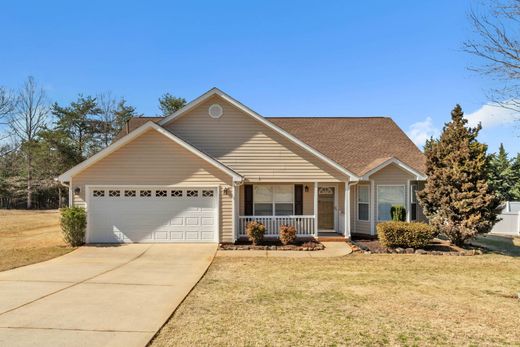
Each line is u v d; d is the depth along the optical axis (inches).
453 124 608.7
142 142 589.6
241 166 634.8
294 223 640.4
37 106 1768.0
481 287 351.6
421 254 536.1
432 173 621.6
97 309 271.9
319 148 760.3
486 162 584.7
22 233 722.2
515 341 222.5
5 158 1748.3
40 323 241.9
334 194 691.4
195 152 585.3
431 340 222.5
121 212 589.0
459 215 580.4
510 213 847.7
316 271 416.5
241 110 637.9
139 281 361.7
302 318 257.6
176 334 226.4
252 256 506.9
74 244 562.3
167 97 1792.6
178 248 553.6
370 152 753.0
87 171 585.9
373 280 375.2
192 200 593.3
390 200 674.2
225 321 250.1
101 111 1775.3
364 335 228.5
